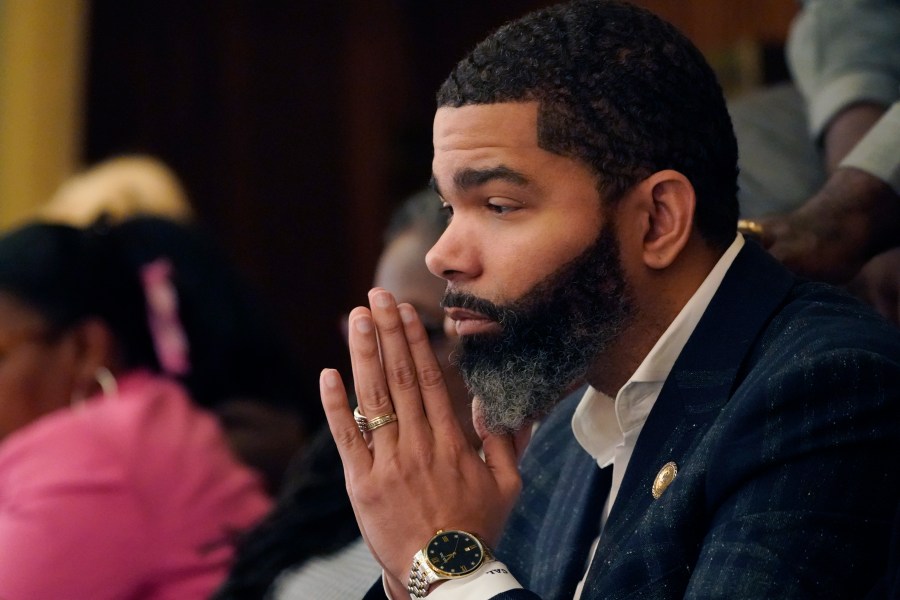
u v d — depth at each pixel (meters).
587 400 4.61
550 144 4.12
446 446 4.32
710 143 4.28
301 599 6.07
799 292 4.34
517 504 5.02
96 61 15.16
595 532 4.59
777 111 7.33
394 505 4.25
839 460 3.74
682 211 4.22
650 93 4.18
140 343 7.99
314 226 16.03
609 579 3.98
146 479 7.08
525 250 4.16
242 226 15.77
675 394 4.21
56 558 6.75
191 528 7.05
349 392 6.82
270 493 7.72
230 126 15.80
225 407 8.00
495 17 15.58
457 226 4.26
